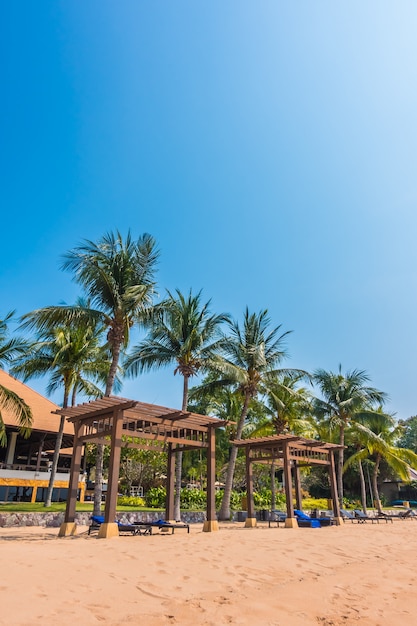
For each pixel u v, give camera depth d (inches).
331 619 218.4
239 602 237.5
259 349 945.5
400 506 1609.3
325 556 402.0
